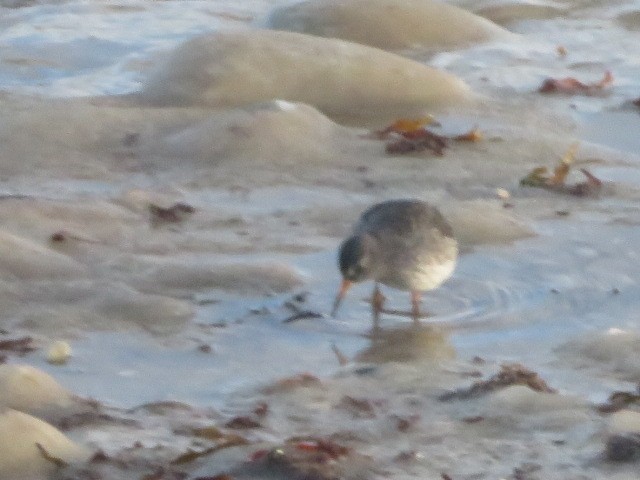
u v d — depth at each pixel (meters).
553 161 15.91
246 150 15.79
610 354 10.34
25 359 10.39
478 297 11.89
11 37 21.64
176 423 9.01
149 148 16.19
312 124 16.31
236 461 8.27
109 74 19.78
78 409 9.15
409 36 21.09
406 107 18.16
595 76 20.05
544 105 18.45
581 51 21.44
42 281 11.91
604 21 23.25
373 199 14.52
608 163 15.92
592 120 17.92
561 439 8.66
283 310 11.53
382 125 17.42
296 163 15.60
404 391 9.59
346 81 18.17
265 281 12.07
